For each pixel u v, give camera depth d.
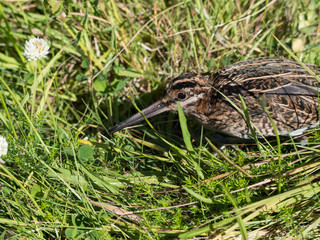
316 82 8.23
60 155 7.54
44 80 8.89
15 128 8.58
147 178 7.89
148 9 10.33
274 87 8.17
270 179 7.08
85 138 8.98
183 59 9.80
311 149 7.22
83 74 10.04
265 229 6.75
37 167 7.56
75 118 9.94
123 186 7.76
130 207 7.34
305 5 10.04
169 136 9.37
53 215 6.97
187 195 7.41
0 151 7.19
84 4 10.12
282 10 10.19
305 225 6.81
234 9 10.23
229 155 8.50
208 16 9.95
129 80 10.07
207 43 9.92
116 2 10.32
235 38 9.97
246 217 6.54
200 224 6.80
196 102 8.78
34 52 8.15
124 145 8.83
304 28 9.73
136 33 9.52
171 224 7.08
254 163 7.36
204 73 9.63
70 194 7.45
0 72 10.20
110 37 10.23
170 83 8.84
